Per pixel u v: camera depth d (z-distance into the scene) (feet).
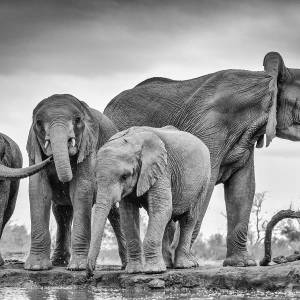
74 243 55.31
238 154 63.57
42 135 54.80
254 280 50.44
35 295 49.19
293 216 54.24
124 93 67.10
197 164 54.49
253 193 64.13
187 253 55.36
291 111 65.92
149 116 65.26
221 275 51.06
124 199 53.06
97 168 50.52
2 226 64.59
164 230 52.24
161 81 66.80
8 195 60.59
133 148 51.13
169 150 53.16
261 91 63.57
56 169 53.31
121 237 60.13
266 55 65.21
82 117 55.42
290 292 49.49
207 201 61.41
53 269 55.36
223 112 63.31
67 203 58.44
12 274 54.39
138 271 52.85
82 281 53.52
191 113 63.93
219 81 64.34
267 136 62.54
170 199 52.13
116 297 48.08
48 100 55.62
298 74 66.33
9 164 59.88
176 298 47.47
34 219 55.57
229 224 63.93
